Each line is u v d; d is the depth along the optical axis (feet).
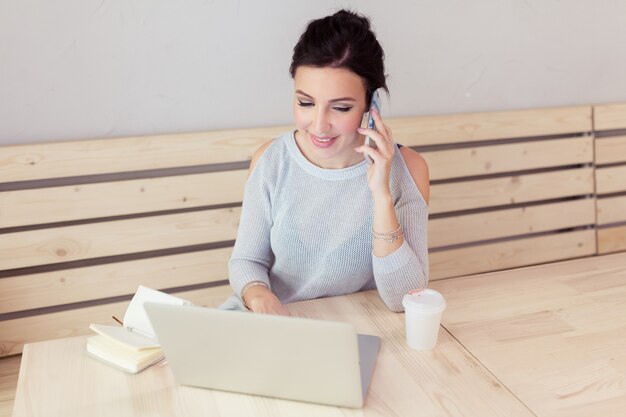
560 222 7.52
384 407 2.91
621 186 7.66
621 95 7.80
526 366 3.21
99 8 5.82
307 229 4.39
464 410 2.87
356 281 4.51
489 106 7.25
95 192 5.91
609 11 7.46
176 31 6.07
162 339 2.99
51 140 5.98
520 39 7.18
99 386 3.14
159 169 6.24
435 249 7.25
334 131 3.94
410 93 6.91
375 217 3.93
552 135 7.39
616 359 3.25
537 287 4.12
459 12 6.86
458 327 3.62
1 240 5.74
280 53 6.42
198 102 6.30
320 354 2.75
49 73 5.83
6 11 5.61
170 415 2.91
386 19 6.62
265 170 4.49
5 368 5.84
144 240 6.14
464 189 7.05
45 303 5.96
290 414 2.90
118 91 6.05
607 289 4.06
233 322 2.79
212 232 6.33
